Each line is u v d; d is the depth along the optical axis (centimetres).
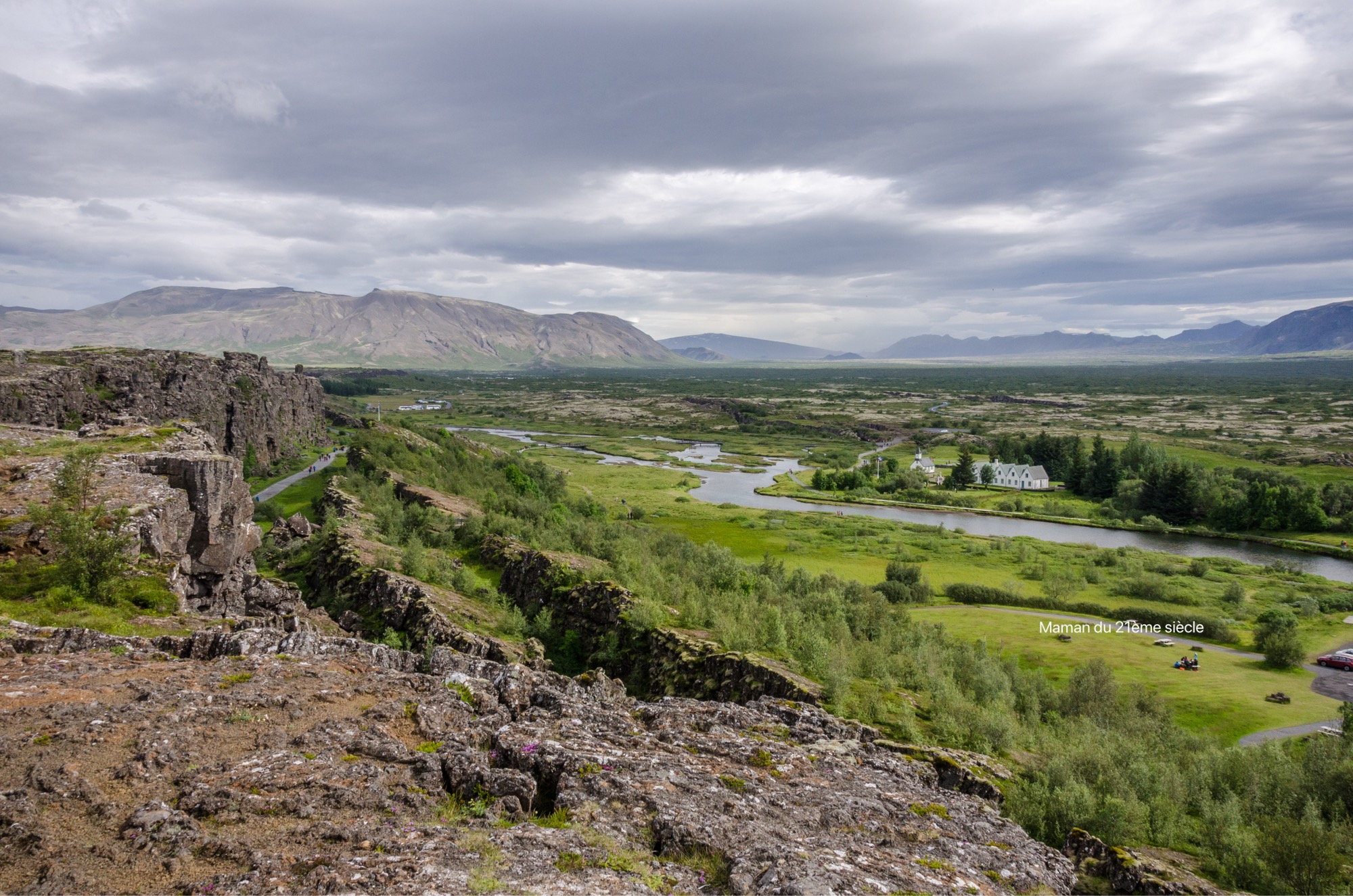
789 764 3381
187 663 3269
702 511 19738
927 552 15962
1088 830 4566
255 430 19875
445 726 2933
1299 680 9144
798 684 6072
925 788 3569
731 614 8069
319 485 17875
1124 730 7112
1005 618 11762
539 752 2841
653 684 6975
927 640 8825
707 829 2442
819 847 2511
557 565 9444
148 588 4897
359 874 1894
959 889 2388
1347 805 5484
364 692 3122
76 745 2338
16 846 1850
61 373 12738
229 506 6762
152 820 1991
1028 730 6669
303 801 2212
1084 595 13125
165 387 16012
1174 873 3953
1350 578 15000
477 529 11844
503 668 3794
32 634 3509
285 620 5006
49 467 6278
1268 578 14388
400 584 7925
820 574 13575
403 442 18375
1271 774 5922
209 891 1766
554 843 2211
